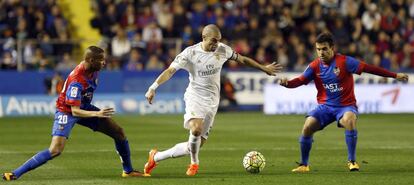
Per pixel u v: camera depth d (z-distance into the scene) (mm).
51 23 69312
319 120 30188
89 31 76750
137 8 75188
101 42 69938
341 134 47812
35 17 69188
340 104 30094
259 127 53375
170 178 28156
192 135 28469
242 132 49406
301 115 65500
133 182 27094
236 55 29156
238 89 69188
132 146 41312
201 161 33906
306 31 75000
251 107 69500
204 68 28672
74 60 69125
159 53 70375
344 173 29484
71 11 77688
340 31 75188
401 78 29953
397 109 68500
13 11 69375
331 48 29734
